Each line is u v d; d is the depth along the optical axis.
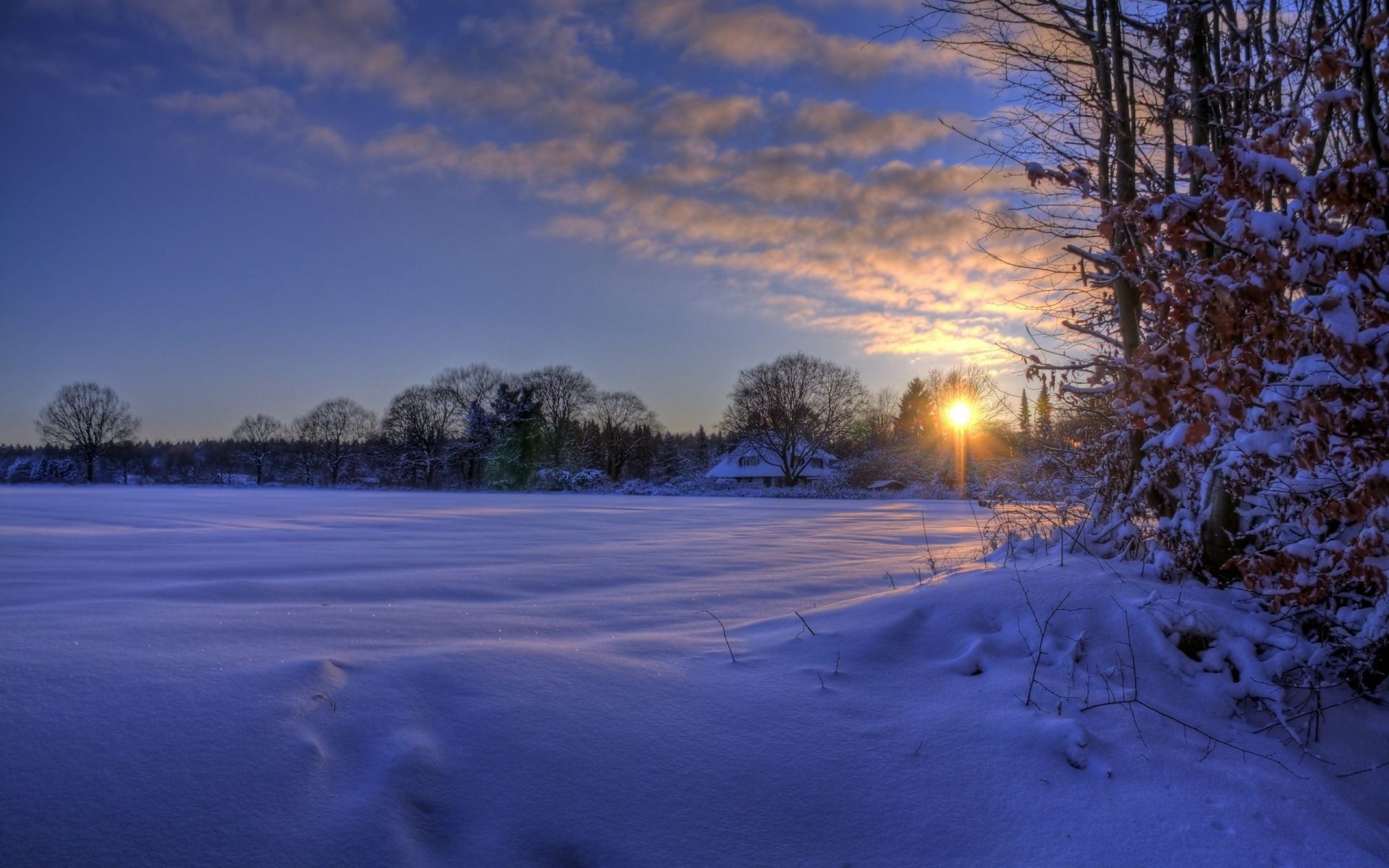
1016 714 4.23
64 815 2.80
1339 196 3.45
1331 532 5.67
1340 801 3.90
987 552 8.38
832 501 38.19
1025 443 9.27
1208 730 4.41
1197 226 3.70
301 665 4.14
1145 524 6.97
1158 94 7.22
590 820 3.18
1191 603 5.46
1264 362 3.81
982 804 3.53
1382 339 3.42
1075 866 3.16
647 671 4.62
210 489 56.28
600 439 81.44
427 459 72.56
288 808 3.02
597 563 10.04
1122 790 3.68
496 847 3.01
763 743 3.85
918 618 5.46
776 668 4.81
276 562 9.66
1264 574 4.57
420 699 3.93
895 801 3.50
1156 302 3.77
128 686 3.76
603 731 3.80
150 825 2.83
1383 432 3.64
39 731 3.24
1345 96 4.00
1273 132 3.81
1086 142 7.34
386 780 3.22
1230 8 6.48
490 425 69.25
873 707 4.34
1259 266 3.40
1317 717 4.70
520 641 5.18
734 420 69.88
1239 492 5.30
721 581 8.39
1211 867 3.20
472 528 16.98
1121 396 3.90
